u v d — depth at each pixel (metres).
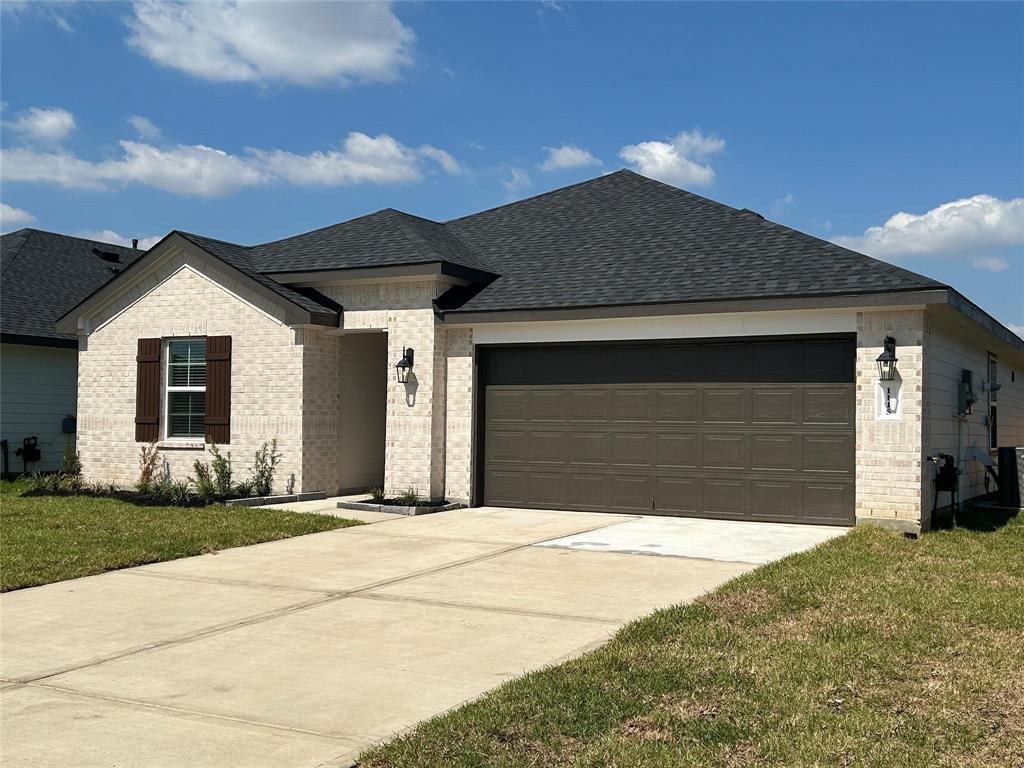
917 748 4.95
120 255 26.62
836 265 13.47
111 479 17.98
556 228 17.81
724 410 13.84
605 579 9.43
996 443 19.50
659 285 14.32
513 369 15.47
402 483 15.62
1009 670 6.28
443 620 7.82
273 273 16.58
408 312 15.73
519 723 5.29
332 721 5.47
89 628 7.68
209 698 5.89
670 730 5.21
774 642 6.90
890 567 9.84
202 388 17.30
